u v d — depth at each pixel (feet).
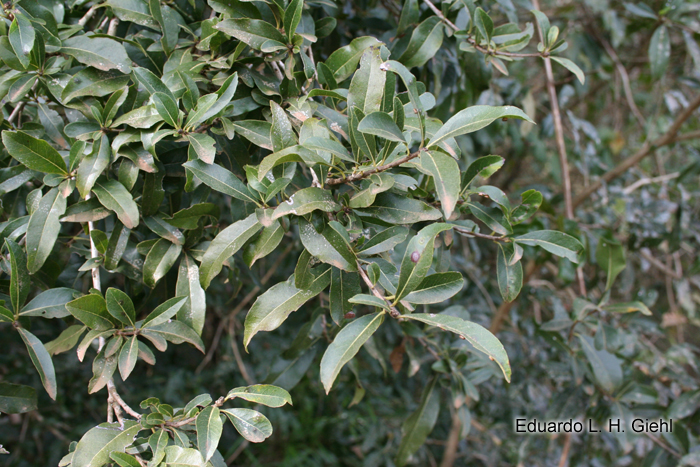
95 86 2.20
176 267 2.51
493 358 1.85
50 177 2.15
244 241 2.05
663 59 3.62
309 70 2.22
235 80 2.09
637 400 2.99
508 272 2.23
